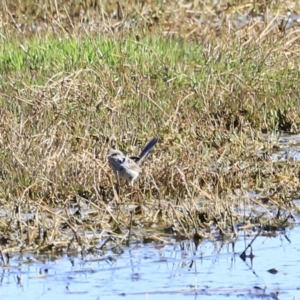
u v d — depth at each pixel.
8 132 15.04
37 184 13.59
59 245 11.82
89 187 13.77
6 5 24.48
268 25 21.75
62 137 15.30
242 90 18.05
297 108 17.81
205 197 13.62
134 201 13.46
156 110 17.20
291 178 14.36
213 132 16.41
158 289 10.71
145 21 23.09
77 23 22.98
